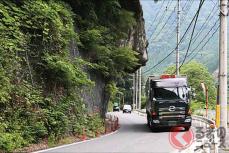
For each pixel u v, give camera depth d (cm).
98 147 1617
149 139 2058
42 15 1964
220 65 1683
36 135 1652
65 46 2150
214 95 7706
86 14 2838
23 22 1920
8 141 1385
